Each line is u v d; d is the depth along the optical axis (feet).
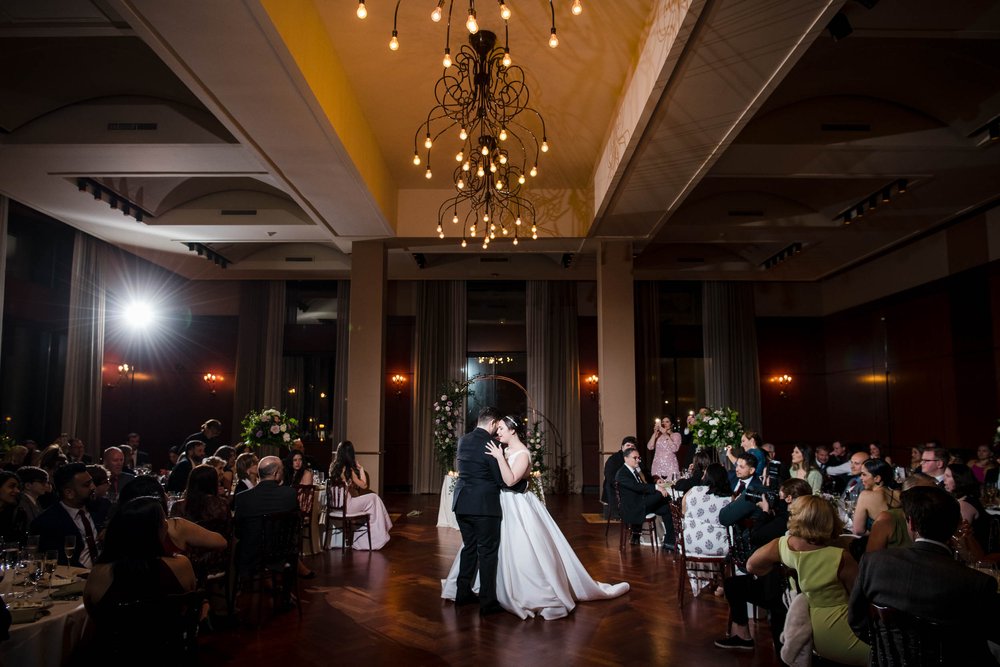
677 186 26.94
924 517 7.92
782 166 27.32
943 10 18.56
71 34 17.98
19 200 30.22
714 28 16.03
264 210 34.27
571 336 49.44
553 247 37.70
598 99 24.64
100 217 32.94
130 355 43.68
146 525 9.41
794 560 10.17
